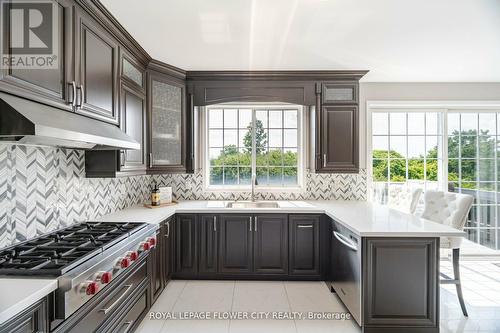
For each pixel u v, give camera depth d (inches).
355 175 143.9
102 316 59.1
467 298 108.1
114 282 64.2
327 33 92.0
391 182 146.9
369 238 80.3
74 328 50.3
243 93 128.6
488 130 148.6
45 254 56.8
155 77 115.6
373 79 140.1
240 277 119.6
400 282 80.2
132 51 98.4
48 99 57.1
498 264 141.5
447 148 147.3
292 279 118.6
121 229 78.5
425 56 111.3
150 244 81.0
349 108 128.8
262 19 83.5
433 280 79.9
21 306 39.1
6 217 61.7
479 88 144.1
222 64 119.4
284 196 144.9
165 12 79.1
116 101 86.7
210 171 149.4
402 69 126.2
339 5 76.0
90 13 72.5
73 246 62.0
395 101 143.6
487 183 148.4
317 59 114.1
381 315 80.6
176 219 118.6
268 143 148.9
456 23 85.7
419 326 80.3
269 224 118.2
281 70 126.3
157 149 116.0
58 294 46.4
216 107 148.2
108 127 79.0
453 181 148.3
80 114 68.5
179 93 125.7
